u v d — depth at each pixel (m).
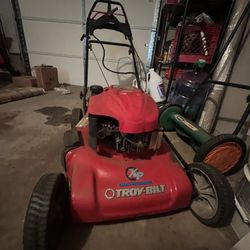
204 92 1.89
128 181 0.89
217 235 0.94
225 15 2.06
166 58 2.29
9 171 1.24
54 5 2.84
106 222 0.96
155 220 0.99
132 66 3.10
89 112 0.96
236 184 1.17
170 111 1.81
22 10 2.93
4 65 3.16
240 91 1.69
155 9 2.66
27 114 2.09
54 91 2.96
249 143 1.40
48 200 0.67
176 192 0.90
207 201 0.99
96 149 0.98
